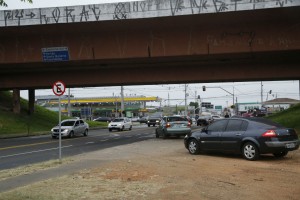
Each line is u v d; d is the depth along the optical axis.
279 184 9.75
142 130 46.44
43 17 27.09
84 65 33.22
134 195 8.70
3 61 30.97
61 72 37.38
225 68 34.00
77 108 123.81
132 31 28.61
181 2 25.33
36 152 21.41
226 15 25.50
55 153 20.66
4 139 34.53
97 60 30.27
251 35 27.19
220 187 9.41
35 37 30.00
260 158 14.74
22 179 11.21
